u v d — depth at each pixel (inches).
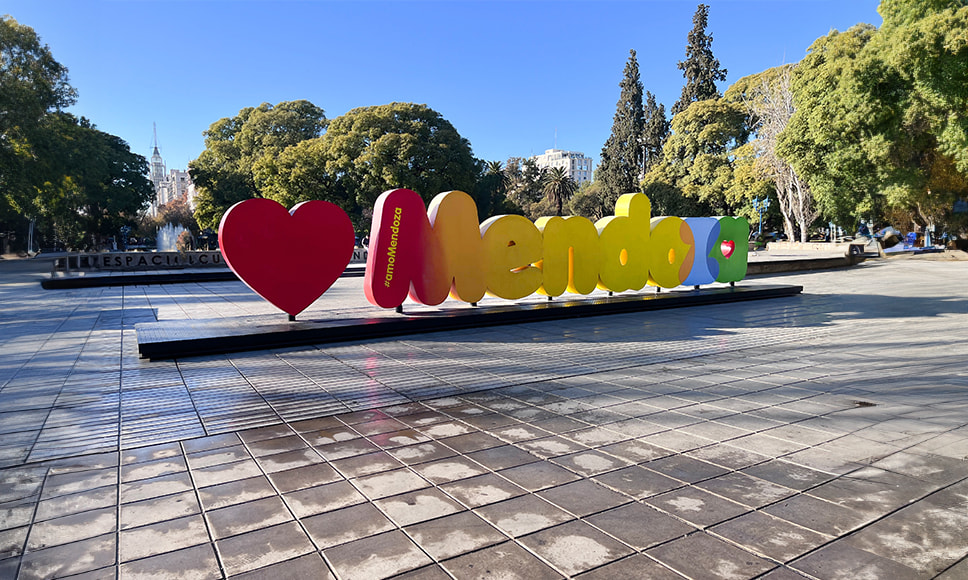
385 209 327.6
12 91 970.1
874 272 821.2
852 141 965.8
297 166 1439.5
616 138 2161.7
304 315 346.6
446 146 1466.5
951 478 127.9
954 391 202.2
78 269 822.5
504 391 207.5
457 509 114.6
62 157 1127.6
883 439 154.4
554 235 394.3
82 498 121.0
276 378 226.2
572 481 128.2
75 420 173.8
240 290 629.9
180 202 2891.2
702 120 1654.8
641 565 93.5
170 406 188.1
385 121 1476.4
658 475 131.3
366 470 135.3
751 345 296.8
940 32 808.3
